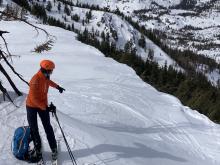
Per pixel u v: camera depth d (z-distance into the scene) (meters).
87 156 7.67
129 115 13.79
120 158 8.32
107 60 27.78
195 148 12.99
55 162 6.89
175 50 147.38
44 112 6.81
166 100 18.72
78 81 18.64
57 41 34.66
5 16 7.88
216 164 12.09
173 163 10.30
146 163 9.06
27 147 6.85
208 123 16.33
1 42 33.62
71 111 12.02
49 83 6.90
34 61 24.23
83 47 33.03
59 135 8.13
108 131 10.25
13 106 8.89
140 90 19.25
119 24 147.88
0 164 6.53
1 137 7.51
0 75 17.12
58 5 157.62
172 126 14.59
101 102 14.23
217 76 142.62
